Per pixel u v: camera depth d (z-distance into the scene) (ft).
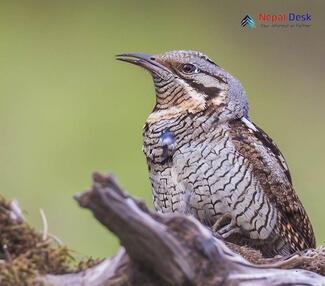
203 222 28.25
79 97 56.13
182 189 28.09
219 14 66.49
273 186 28.35
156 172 28.55
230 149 27.91
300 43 63.41
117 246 40.29
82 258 22.82
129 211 20.02
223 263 21.66
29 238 22.25
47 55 61.77
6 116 53.31
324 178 49.85
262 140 28.81
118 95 56.39
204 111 28.81
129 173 48.62
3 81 57.72
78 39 63.93
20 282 21.61
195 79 29.22
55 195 46.09
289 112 58.44
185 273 20.83
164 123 28.68
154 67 29.40
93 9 67.05
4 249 22.18
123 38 64.44
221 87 29.22
